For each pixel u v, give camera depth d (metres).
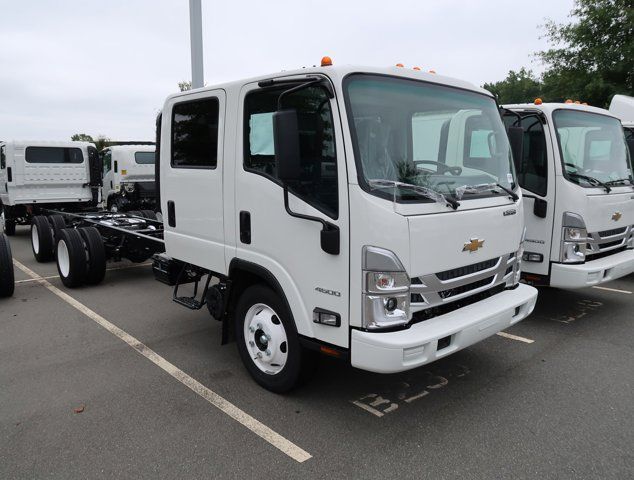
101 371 4.49
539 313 6.12
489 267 3.78
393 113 3.36
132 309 6.44
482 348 5.01
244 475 3.00
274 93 3.53
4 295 6.86
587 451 3.23
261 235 3.75
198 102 4.33
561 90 18.03
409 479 2.96
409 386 4.17
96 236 7.52
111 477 2.98
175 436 3.41
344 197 3.12
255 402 3.89
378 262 3.05
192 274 5.32
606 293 7.01
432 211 3.25
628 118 9.12
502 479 2.96
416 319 3.32
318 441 3.35
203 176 4.32
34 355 4.88
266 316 3.95
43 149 11.84
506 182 4.10
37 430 3.50
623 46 16.05
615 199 5.63
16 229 15.70
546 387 4.16
